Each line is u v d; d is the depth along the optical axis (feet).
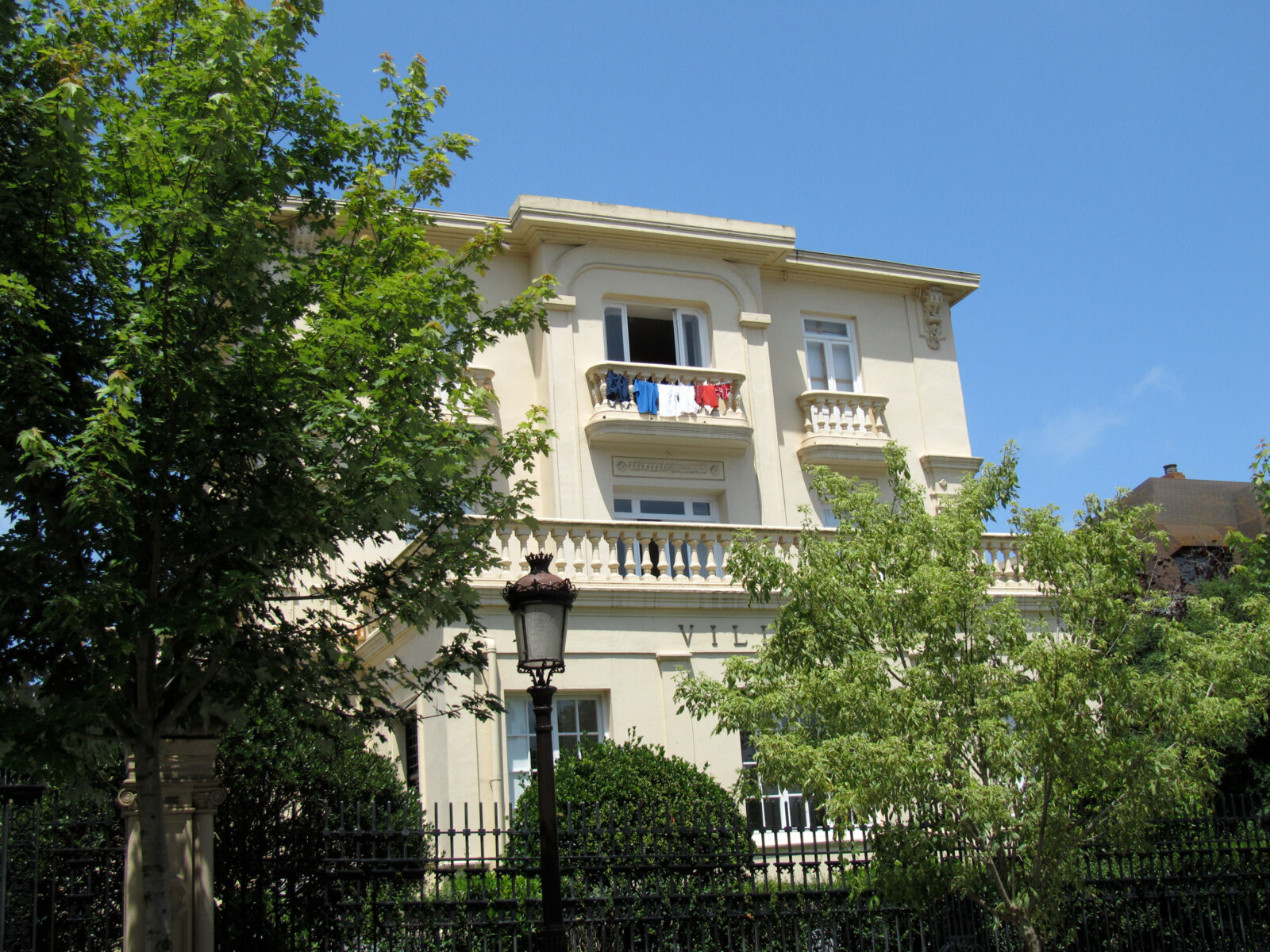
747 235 77.10
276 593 34.73
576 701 54.54
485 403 37.22
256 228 33.63
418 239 40.34
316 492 32.19
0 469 28.55
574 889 35.86
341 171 39.42
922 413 82.12
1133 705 36.70
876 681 36.09
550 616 31.32
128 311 30.25
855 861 39.09
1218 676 37.40
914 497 41.09
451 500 37.58
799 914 38.11
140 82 33.47
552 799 30.40
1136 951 41.73
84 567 29.78
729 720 39.11
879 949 39.22
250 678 33.37
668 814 39.34
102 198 32.14
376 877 35.22
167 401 30.22
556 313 71.77
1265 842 43.70
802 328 80.64
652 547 61.05
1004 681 37.11
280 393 31.91
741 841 38.86
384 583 36.86
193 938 32.48
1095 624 37.96
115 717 29.04
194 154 31.17
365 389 34.01
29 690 31.94
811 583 39.17
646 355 77.82
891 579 39.19
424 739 54.19
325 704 39.83
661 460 72.54
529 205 72.02
